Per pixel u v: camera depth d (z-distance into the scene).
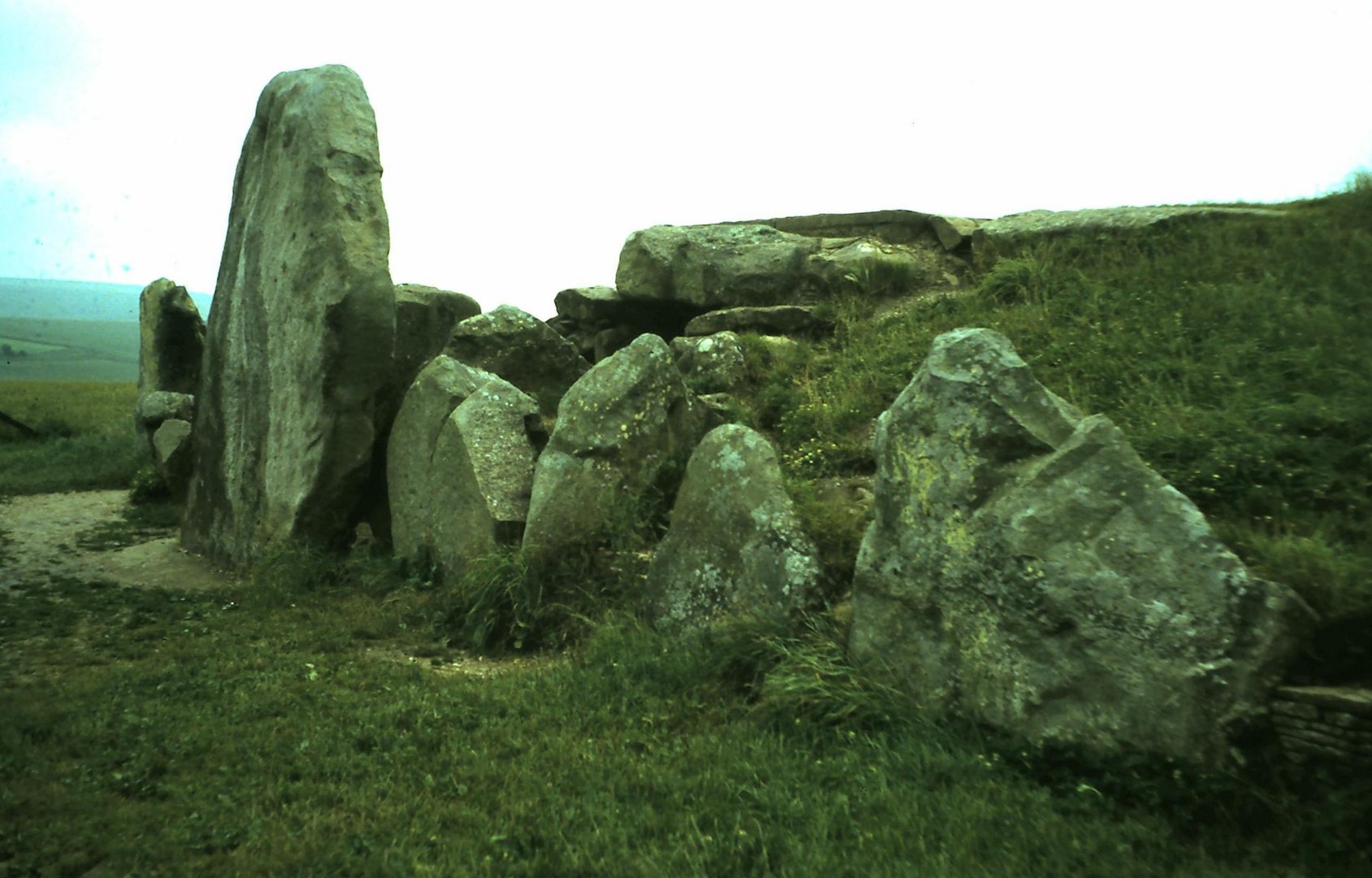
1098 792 4.68
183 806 4.88
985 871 4.05
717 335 11.54
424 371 10.23
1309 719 4.55
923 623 5.78
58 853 4.43
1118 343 8.77
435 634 8.19
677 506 7.44
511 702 6.27
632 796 4.86
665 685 6.39
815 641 6.34
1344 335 7.89
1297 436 6.66
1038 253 11.36
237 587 9.94
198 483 12.28
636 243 14.23
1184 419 7.17
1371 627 4.81
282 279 10.73
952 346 5.93
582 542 8.16
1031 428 5.59
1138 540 5.07
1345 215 10.26
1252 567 5.26
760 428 10.27
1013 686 5.27
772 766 5.15
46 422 22.94
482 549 8.82
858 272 12.61
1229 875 3.98
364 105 10.71
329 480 10.13
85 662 7.49
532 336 12.62
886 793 4.76
